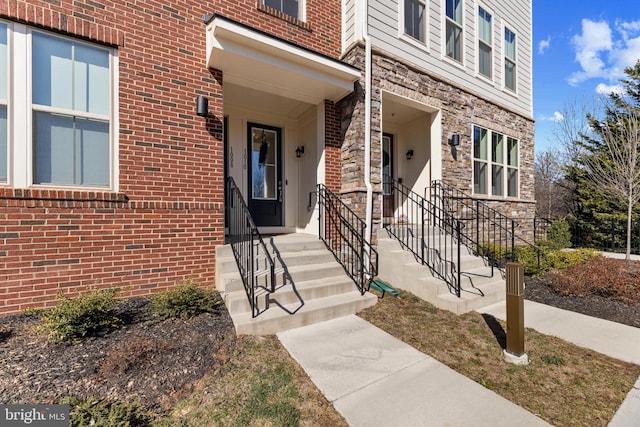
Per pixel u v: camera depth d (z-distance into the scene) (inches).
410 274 183.0
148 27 152.9
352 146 210.8
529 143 356.8
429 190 256.5
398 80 224.7
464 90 272.7
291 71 178.7
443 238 231.8
